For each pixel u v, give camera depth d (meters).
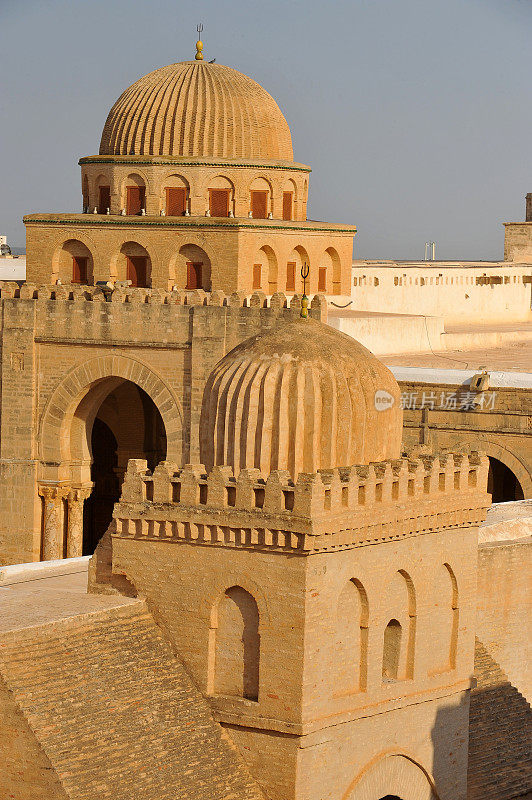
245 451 47.19
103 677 45.06
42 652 44.62
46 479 83.44
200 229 87.19
